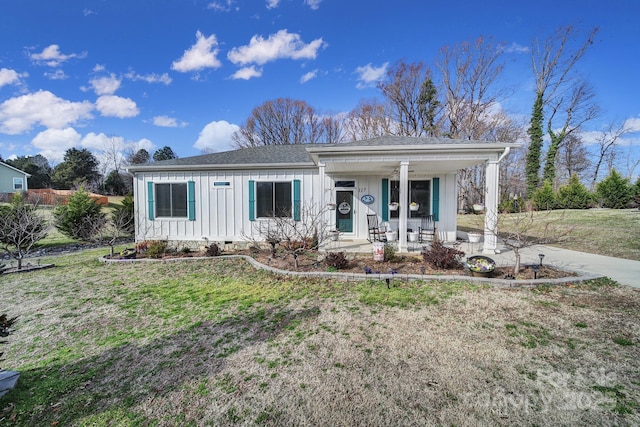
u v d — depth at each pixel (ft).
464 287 16.58
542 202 62.75
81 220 38.34
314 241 26.30
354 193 33.01
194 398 8.12
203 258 26.00
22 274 22.33
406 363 9.43
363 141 27.99
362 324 12.35
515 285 16.52
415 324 12.20
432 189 32.22
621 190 54.60
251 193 31.63
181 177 32.30
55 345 11.50
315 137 106.73
